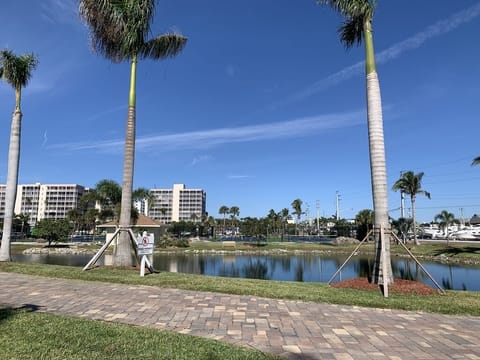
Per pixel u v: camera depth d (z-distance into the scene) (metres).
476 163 34.00
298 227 123.06
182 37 14.52
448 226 85.38
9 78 16.64
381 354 4.99
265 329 6.06
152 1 13.73
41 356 4.44
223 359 4.54
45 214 125.75
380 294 9.23
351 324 6.48
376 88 11.12
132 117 14.21
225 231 126.38
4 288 9.27
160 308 7.35
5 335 5.22
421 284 10.45
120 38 13.61
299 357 4.81
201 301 8.05
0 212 114.88
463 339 5.73
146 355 4.57
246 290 9.20
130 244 13.88
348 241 63.28
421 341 5.60
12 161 16.72
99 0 12.56
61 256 39.69
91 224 92.12
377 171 10.84
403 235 63.72
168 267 32.41
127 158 13.99
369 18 11.29
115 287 9.59
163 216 135.25
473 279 23.98
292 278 24.92
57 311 6.95
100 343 4.98
